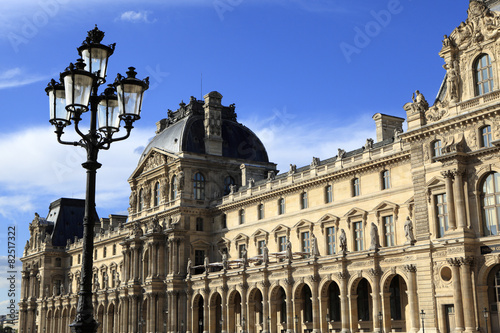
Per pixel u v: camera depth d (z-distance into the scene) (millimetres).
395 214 81188
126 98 24078
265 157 130250
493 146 63469
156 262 120250
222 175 123562
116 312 135500
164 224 121000
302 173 98562
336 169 91188
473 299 62906
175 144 123375
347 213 88375
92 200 23938
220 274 102625
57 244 185250
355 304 77188
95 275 165000
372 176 85938
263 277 92062
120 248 153000
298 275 85688
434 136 70438
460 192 65500
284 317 96688
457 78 68812
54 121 24328
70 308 162625
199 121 126938
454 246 64375
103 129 25391
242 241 110250
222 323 100812
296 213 98562
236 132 129625
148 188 131125
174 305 113562
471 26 67625
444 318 66125
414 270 69938
